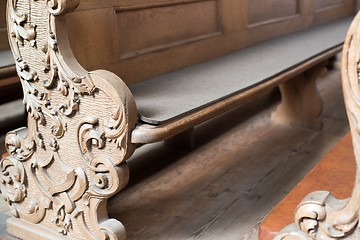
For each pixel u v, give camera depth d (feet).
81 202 5.78
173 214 7.20
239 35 9.09
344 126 11.00
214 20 8.37
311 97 10.62
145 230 6.77
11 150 6.34
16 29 5.64
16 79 10.70
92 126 5.34
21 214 6.50
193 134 9.68
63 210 5.99
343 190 5.03
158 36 7.05
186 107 5.38
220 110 5.75
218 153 9.48
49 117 5.75
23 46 5.68
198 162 9.07
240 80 6.63
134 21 6.55
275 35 10.57
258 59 8.14
